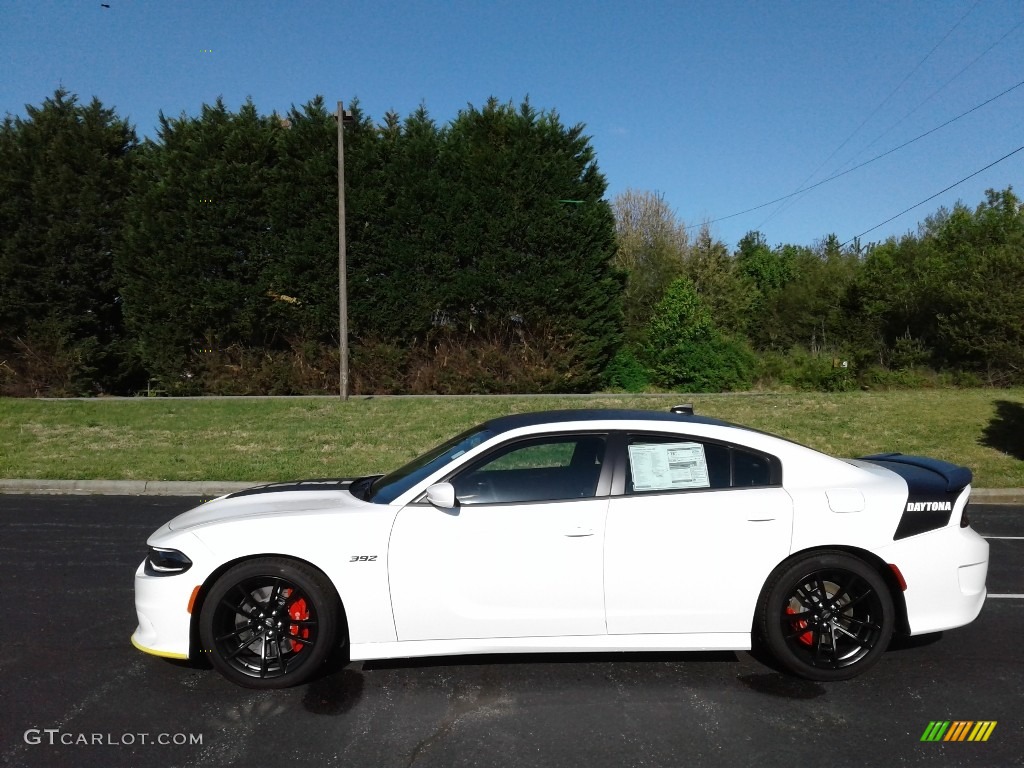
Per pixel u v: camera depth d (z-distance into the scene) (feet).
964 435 43.78
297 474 35.73
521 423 15.12
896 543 13.87
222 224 63.31
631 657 15.02
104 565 21.90
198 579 13.47
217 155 64.39
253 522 13.80
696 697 13.34
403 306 65.46
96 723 12.42
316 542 13.50
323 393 64.13
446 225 65.05
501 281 65.10
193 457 39.14
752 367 77.46
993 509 30.99
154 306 62.80
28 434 44.50
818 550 13.88
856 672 13.74
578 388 66.85
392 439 43.96
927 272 89.56
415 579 13.42
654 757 11.32
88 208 63.98
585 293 66.28
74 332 64.34
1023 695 13.46
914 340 85.81
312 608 13.47
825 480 14.33
